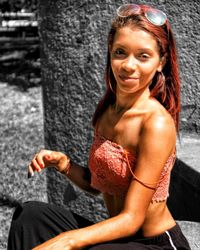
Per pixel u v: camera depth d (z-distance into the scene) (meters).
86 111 4.04
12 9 11.94
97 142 2.36
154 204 2.26
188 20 4.00
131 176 2.25
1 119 8.25
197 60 4.05
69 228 2.42
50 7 4.04
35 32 14.82
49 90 4.18
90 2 3.91
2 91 10.38
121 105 2.30
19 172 5.84
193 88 4.10
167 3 3.98
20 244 2.38
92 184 2.45
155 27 2.22
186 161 3.52
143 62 2.23
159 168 2.17
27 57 12.50
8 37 15.75
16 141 7.02
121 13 2.26
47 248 2.06
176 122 2.37
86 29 3.95
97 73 3.97
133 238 2.29
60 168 2.61
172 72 2.33
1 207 5.04
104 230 2.11
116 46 2.25
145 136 2.19
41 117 8.26
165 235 2.29
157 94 2.33
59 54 4.07
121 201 2.33
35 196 5.23
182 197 3.55
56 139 4.20
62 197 4.20
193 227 2.90
